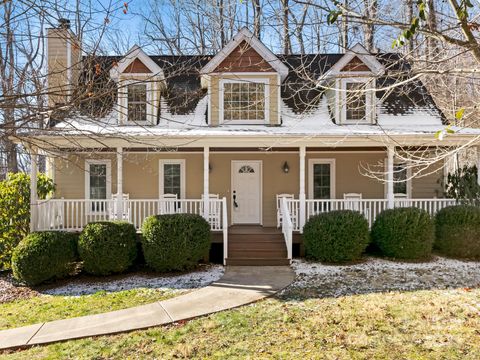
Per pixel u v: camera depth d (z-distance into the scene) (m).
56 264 9.36
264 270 9.73
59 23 4.55
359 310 6.57
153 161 13.50
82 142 9.80
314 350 5.20
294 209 12.18
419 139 10.56
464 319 6.04
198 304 7.27
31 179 10.45
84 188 13.22
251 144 11.00
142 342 5.69
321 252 10.23
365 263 10.12
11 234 10.58
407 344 5.27
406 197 13.54
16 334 6.19
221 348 5.38
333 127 12.12
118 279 9.59
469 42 4.25
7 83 4.76
